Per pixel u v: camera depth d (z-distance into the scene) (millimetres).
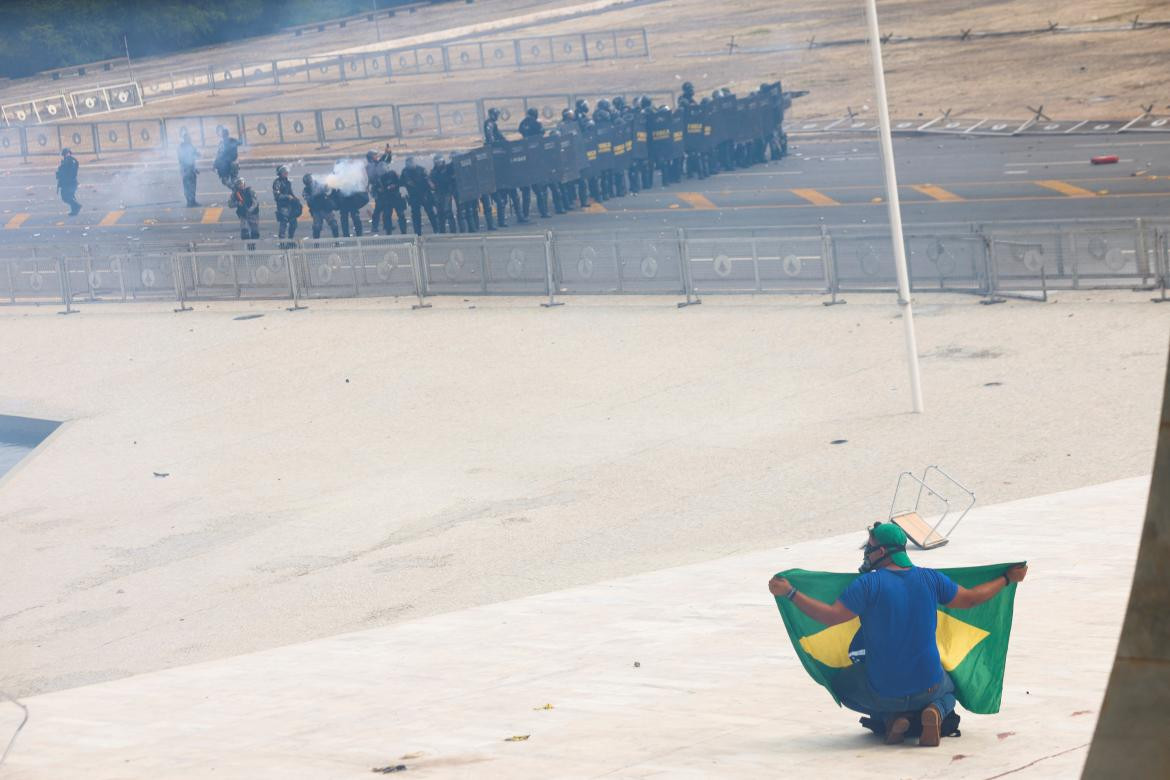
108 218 191750
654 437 79438
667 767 27297
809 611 26234
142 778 32375
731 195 155750
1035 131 173125
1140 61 195500
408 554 65125
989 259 99250
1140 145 156250
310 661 48656
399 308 122062
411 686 42125
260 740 36125
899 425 75125
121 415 99375
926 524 54031
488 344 106188
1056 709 29188
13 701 46938
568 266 117250
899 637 26172
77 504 80625
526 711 35969
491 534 66562
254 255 130500
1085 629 38188
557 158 151250
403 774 29453
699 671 38969
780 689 35188
